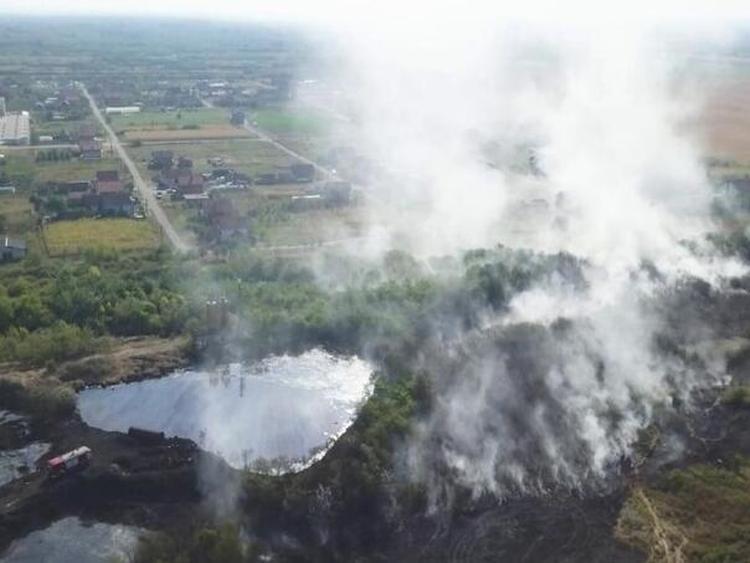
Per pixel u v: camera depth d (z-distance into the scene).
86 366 120.38
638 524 89.75
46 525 90.50
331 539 87.44
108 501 93.38
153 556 83.00
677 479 96.31
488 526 89.75
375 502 90.94
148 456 100.06
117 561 84.12
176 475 95.62
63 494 93.75
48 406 111.00
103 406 113.62
